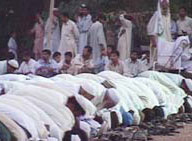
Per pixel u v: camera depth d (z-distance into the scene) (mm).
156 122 27672
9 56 36156
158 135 25266
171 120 28844
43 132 19359
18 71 34094
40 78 24906
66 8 48531
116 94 24672
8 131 17781
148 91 28484
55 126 20016
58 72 34531
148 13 45000
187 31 39531
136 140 23328
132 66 36031
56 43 40938
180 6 47156
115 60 35219
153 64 36469
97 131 22875
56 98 21344
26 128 18703
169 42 36781
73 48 39156
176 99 31047
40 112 20078
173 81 33094
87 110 22641
